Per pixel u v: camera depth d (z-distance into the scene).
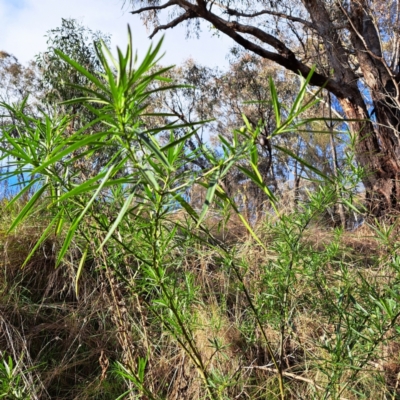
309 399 1.59
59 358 2.30
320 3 6.47
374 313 1.24
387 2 5.71
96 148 0.71
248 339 1.78
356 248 2.48
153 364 1.71
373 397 1.60
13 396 1.15
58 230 0.96
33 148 0.88
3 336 2.28
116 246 1.24
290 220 1.46
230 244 2.46
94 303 2.38
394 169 5.04
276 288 1.53
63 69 7.33
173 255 1.44
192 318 1.50
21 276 2.69
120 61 0.53
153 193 0.87
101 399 2.08
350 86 6.15
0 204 2.80
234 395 1.73
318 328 1.79
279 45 6.30
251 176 0.76
